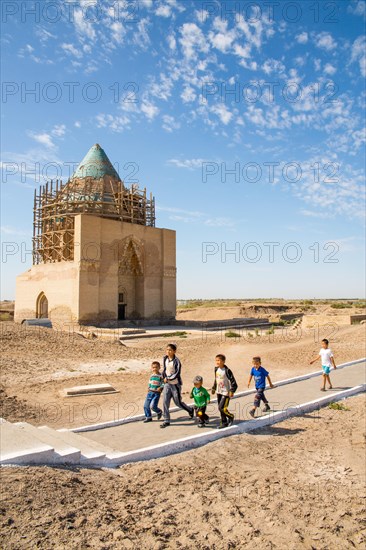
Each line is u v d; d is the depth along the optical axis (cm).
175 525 490
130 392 1298
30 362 1719
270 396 1227
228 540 473
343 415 1071
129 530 455
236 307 6412
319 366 1766
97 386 1304
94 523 450
